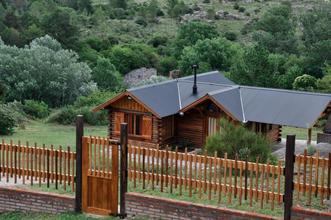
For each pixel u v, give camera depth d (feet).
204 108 108.27
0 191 62.90
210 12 359.46
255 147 76.69
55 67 206.59
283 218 53.16
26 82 201.16
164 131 108.58
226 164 56.44
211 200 59.36
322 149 101.71
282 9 335.88
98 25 337.11
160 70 275.39
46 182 67.77
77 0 382.63
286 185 53.16
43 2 366.43
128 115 110.42
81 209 60.34
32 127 138.10
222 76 131.54
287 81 200.64
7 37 263.70
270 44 279.90
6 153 64.64
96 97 172.76
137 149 59.77
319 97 105.60
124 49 279.28
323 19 273.33
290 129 136.05
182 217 56.13
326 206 57.21
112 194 58.85
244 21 349.82
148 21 356.79
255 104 106.22
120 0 389.19
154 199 57.21
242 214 53.72
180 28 309.22
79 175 60.03
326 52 226.79
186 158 58.03
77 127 59.67
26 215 61.00
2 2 356.59
